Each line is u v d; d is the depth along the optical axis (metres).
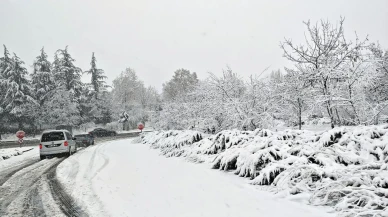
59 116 41.22
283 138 8.23
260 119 13.31
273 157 7.09
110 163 11.23
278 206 4.77
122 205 5.29
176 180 7.20
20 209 5.39
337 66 11.13
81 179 8.13
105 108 53.62
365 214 3.89
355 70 10.48
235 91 14.65
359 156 6.05
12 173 9.83
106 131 42.03
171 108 26.34
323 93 11.20
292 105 13.61
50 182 7.95
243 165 7.31
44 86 42.75
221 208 4.77
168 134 18.38
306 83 11.62
